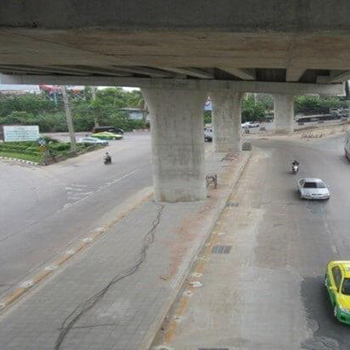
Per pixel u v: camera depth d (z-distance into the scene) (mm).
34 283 16172
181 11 6156
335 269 14203
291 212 24812
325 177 35031
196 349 11719
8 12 6238
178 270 16703
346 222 22891
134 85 25047
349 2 5891
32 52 9344
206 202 26656
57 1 6215
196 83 24969
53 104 95062
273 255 18297
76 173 41000
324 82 26109
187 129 25969
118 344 11930
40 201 30328
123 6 6188
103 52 9141
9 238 22297
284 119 73000
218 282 15789
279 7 5996
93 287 15539
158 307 13883
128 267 17203
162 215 24219
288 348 11648
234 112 48938
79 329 12773
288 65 11070
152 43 7605
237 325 12844
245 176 35875
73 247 20078
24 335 12578
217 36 6695
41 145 51562
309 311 13570
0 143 62188
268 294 14758
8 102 94000
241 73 20297
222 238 20547
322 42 7117
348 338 12094
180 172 26578
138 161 46500
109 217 24953
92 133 78750
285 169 39094
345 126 79438
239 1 6043
